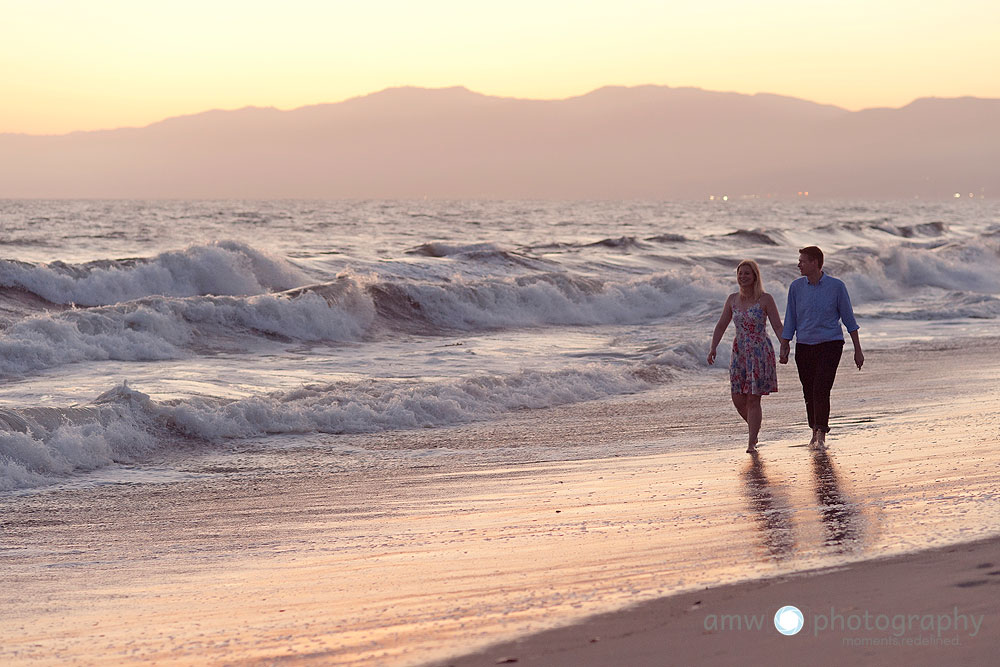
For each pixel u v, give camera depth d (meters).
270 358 23.27
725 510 8.90
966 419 13.58
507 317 32.38
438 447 14.09
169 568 8.17
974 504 7.93
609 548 7.70
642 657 4.93
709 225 121.00
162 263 32.41
